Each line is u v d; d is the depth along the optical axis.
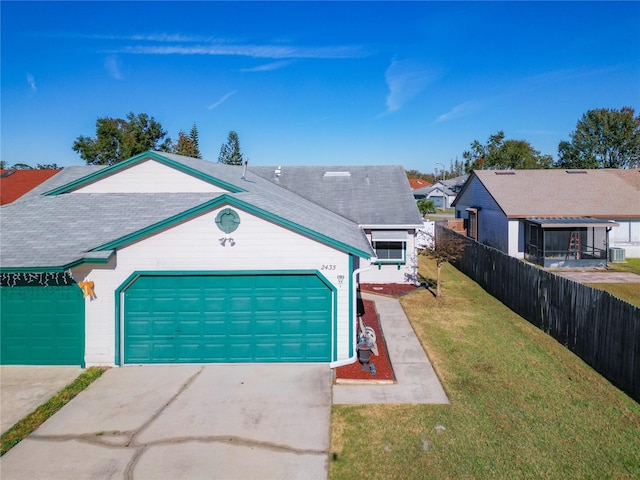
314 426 7.70
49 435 7.43
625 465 6.50
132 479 6.30
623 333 9.05
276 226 10.51
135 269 10.41
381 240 18.23
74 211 13.12
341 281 10.59
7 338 10.38
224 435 7.42
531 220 24.84
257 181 18.69
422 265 25.55
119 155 43.34
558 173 31.64
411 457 6.76
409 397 8.75
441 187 76.44
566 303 11.58
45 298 10.34
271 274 10.59
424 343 11.86
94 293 10.36
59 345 10.40
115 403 8.57
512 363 10.47
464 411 8.16
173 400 8.70
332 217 16.50
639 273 22.06
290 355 10.70
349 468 6.52
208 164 17.45
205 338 10.61
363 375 9.78
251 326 10.65
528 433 7.39
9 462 6.69
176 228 10.45
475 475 6.32
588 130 58.84
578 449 6.91
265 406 8.44
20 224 12.23
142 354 10.54
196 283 10.58
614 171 32.22
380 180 22.22
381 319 14.13
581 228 24.59
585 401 8.52
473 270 20.97
